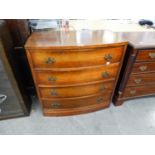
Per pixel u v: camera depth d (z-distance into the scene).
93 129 1.44
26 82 1.62
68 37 1.18
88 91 1.36
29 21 1.37
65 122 1.50
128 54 1.26
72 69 1.13
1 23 1.08
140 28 1.63
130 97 1.64
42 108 1.46
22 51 1.38
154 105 1.75
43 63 1.06
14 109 1.45
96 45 1.01
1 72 1.14
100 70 1.21
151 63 1.34
